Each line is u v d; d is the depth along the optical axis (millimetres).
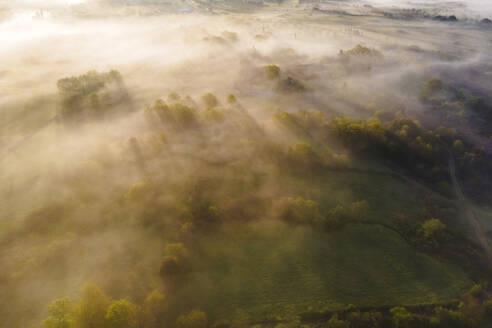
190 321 71875
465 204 116438
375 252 94875
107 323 67438
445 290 86375
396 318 76688
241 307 78750
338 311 79188
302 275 86750
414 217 108375
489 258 97188
